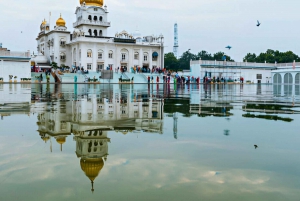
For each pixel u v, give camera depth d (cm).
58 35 7300
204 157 414
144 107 1071
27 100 1354
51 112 897
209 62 6856
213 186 306
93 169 357
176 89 2948
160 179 325
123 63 7350
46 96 1650
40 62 7575
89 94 1864
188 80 5403
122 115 839
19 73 5488
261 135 566
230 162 391
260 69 7350
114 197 277
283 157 416
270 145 486
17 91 2230
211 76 6881
